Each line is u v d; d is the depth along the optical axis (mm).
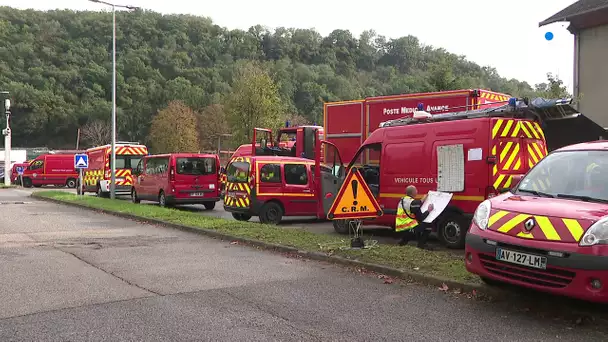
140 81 106438
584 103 15211
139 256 8500
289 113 71875
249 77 38250
